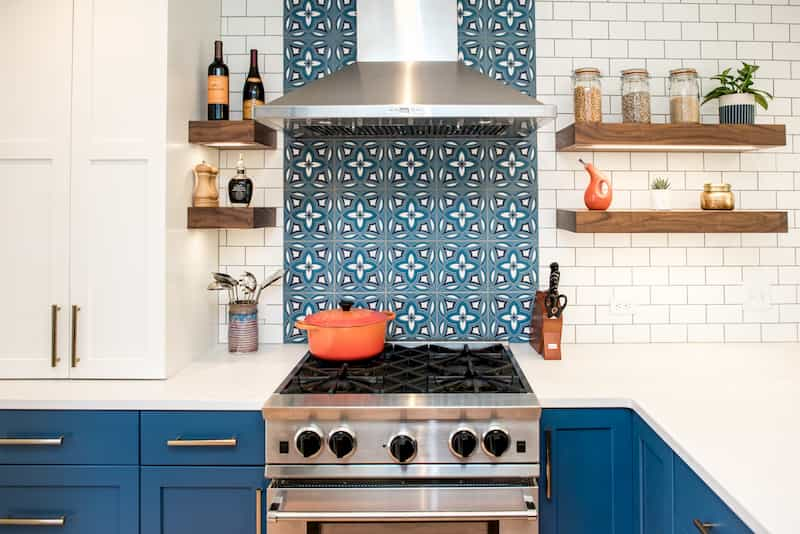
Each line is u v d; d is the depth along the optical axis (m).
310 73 2.54
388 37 2.35
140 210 2.01
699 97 2.31
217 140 2.20
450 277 2.54
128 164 2.01
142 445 1.78
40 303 2.02
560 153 2.53
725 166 2.54
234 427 1.78
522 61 2.54
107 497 1.79
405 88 2.10
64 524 1.79
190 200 2.23
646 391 1.86
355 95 2.05
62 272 2.02
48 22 2.01
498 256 2.54
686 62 2.54
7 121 2.02
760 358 2.29
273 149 2.53
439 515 1.67
